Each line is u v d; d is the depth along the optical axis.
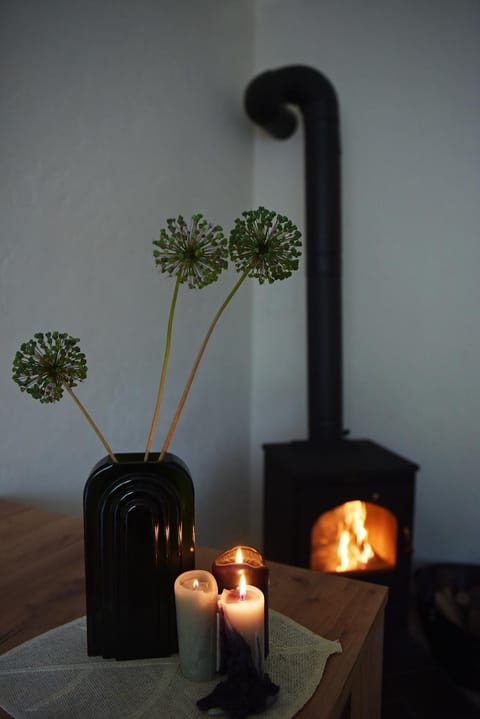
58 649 0.97
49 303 1.61
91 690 0.90
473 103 2.52
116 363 1.86
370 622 1.06
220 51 2.45
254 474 2.88
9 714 0.85
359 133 2.67
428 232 2.59
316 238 2.38
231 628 0.88
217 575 0.95
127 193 1.88
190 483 0.95
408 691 1.96
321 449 2.31
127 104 1.87
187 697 0.88
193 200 2.26
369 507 2.12
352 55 2.67
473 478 2.58
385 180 2.64
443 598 2.17
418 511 2.65
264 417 2.85
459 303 2.56
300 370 2.79
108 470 0.94
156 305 2.04
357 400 2.72
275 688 0.88
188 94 2.21
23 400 1.56
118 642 0.95
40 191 1.57
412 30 2.58
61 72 1.62
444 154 2.56
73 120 1.66
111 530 0.93
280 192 2.78
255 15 2.79
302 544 2.01
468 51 2.51
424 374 2.63
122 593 0.94
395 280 2.65
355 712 1.02
